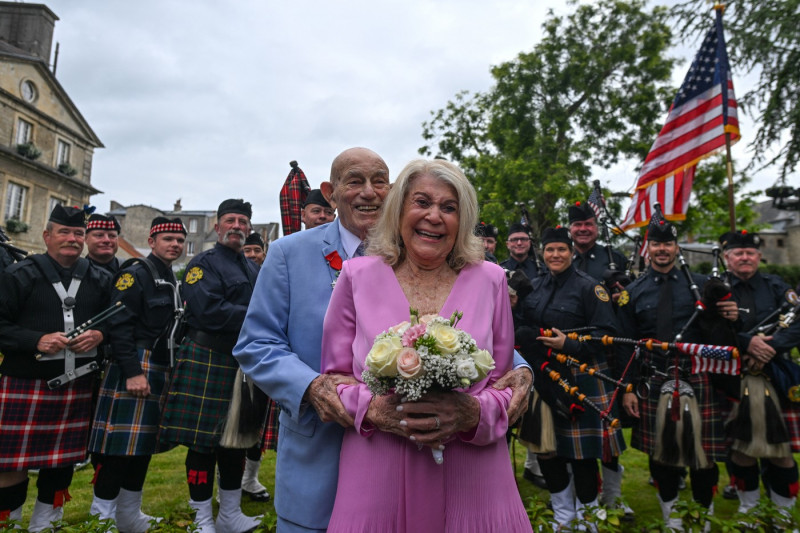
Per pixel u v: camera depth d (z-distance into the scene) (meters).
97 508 2.83
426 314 1.54
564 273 3.26
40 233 22.89
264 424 3.04
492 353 1.59
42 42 24.14
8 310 2.78
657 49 16.77
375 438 1.49
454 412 1.39
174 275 3.49
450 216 1.56
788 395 3.06
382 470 1.47
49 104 23.28
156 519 2.78
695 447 2.82
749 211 18.08
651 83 17.28
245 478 3.69
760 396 3.08
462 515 1.46
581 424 2.96
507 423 1.50
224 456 3.05
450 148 19.94
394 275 1.60
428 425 1.35
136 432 2.91
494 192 16.58
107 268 4.14
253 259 4.65
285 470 1.69
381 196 1.90
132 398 2.96
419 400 1.38
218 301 3.02
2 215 21.06
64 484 2.92
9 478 2.71
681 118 5.88
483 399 1.45
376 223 1.73
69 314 2.94
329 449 1.64
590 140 17.78
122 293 3.03
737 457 3.27
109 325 2.96
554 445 2.96
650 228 3.32
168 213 51.16
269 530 2.30
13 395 2.72
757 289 3.59
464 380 1.32
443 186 1.58
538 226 16.84
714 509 3.47
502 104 17.84
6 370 2.77
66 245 2.98
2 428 2.68
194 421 2.88
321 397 1.52
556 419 3.00
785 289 3.58
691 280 3.14
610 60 17.14
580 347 2.99
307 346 1.73
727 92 5.53
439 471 1.47
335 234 1.88
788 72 9.86
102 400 2.96
